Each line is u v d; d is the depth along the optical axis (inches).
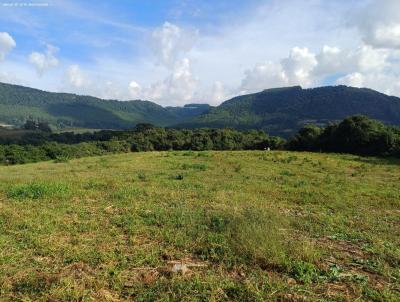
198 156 1117.7
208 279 199.3
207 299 178.1
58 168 895.1
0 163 1815.9
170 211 359.6
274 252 230.5
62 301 175.2
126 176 656.4
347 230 321.4
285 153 1246.9
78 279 200.1
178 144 2541.8
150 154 1223.5
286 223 326.6
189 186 537.6
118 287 190.9
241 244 246.5
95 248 251.8
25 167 996.6
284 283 195.8
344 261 237.6
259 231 259.8
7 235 280.4
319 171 823.7
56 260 229.9
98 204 398.9
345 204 451.5
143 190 483.2
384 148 1342.3
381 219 378.3
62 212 353.7
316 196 489.1
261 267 222.1
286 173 761.6
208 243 260.7
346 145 1521.9
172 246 258.4
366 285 200.1
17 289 188.9
